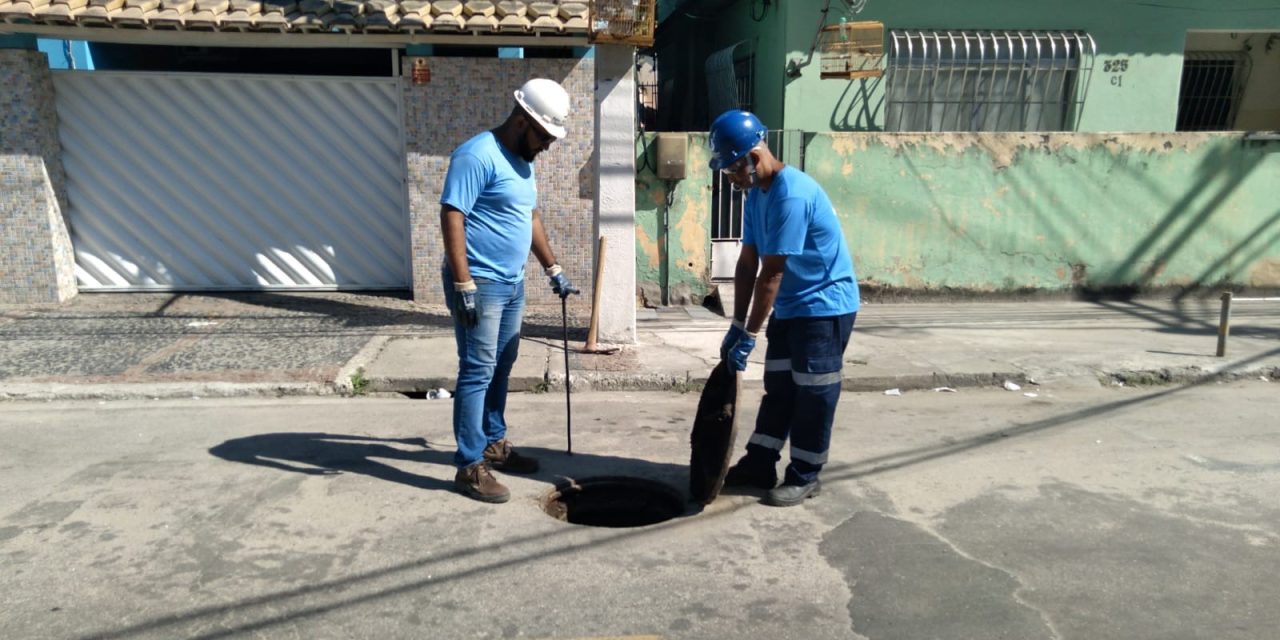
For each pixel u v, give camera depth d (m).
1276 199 10.33
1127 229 10.33
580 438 5.59
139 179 8.74
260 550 3.95
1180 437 5.71
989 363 7.27
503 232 4.37
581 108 8.66
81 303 8.59
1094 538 4.19
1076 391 6.91
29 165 8.23
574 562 3.89
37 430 5.54
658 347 7.70
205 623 3.35
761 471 4.75
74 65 9.20
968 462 5.23
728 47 12.53
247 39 8.23
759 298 4.16
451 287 4.36
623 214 7.42
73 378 6.37
